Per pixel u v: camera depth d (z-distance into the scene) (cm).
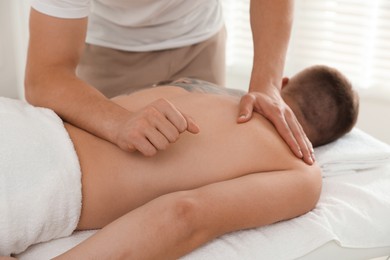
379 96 259
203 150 129
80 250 107
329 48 264
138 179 126
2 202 109
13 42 267
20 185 111
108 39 185
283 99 158
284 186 127
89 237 112
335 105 160
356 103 166
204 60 196
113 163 125
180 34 186
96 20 184
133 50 186
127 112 127
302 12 263
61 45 139
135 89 191
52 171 114
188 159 128
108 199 124
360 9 255
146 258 108
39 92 136
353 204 143
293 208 128
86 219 124
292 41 268
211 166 128
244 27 278
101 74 194
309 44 267
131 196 126
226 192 119
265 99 141
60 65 139
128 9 173
